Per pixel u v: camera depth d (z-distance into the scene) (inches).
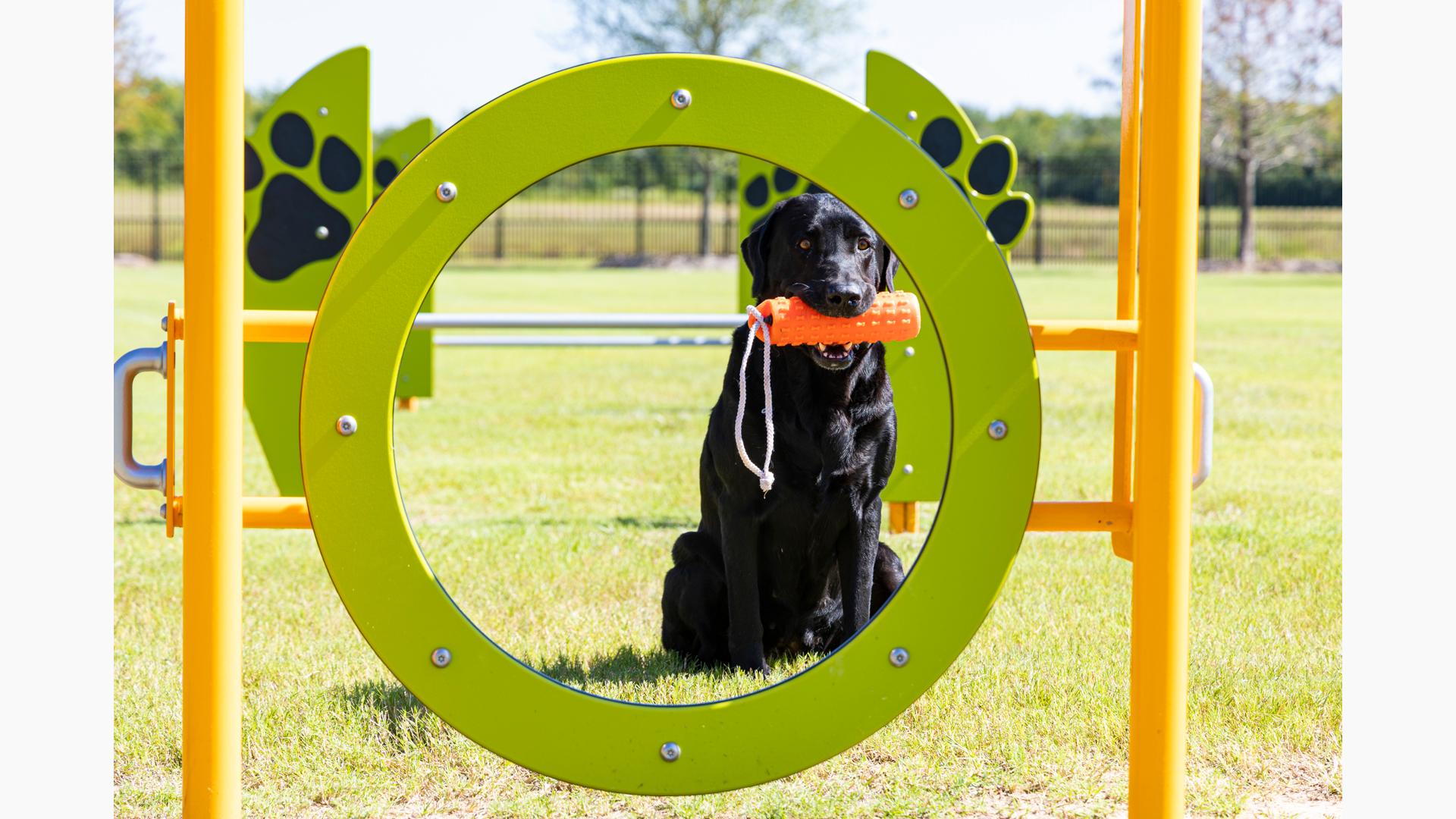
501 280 912.9
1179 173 89.3
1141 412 91.9
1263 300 755.4
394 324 89.4
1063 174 1450.5
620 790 92.2
